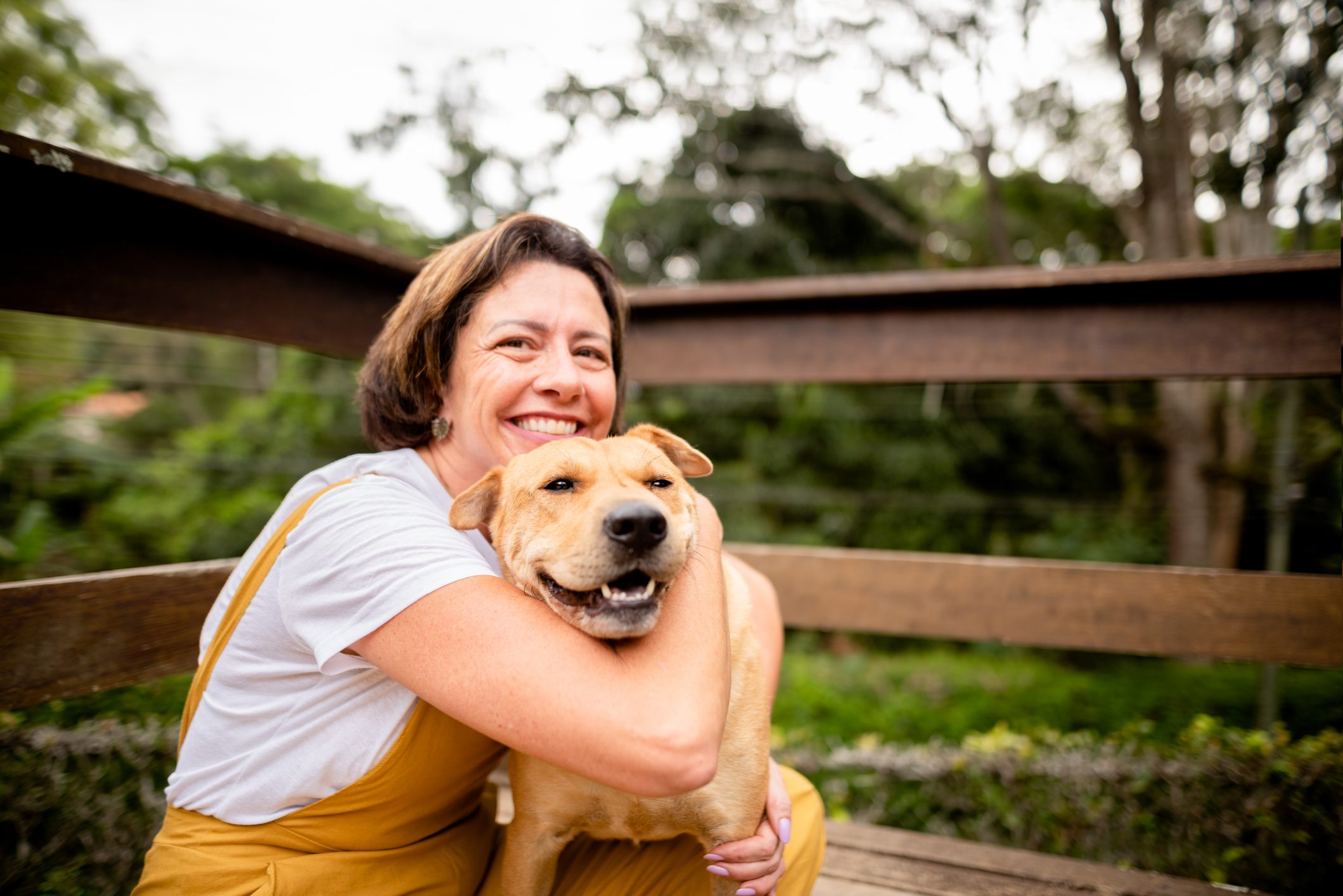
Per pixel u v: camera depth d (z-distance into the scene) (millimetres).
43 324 6906
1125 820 3055
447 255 1849
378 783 1470
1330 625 2652
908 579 3217
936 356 3396
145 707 3332
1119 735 3861
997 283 3145
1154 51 8133
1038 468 9695
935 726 5332
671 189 10609
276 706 1489
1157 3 8031
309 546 1445
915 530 9008
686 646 1392
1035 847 3100
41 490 5512
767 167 10609
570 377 1774
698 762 1242
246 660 1520
